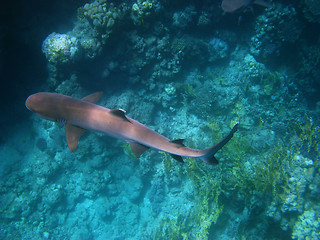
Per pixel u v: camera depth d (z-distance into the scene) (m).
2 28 10.20
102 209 13.56
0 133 14.08
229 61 13.02
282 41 11.84
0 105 13.57
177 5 10.66
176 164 11.00
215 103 11.19
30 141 14.34
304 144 8.57
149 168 11.93
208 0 11.02
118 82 11.11
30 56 11.82
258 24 11.66
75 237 13.61
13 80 12.66
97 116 3.89
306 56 12.45
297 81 13.02
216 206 8.64
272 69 13.29
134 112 11.01
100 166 12.55
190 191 11.16
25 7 10.50
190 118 11.81
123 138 4.01
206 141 10.51
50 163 13.39
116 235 13.46
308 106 13.17
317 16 10.88
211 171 9.22
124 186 13.54
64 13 10.96
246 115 11.09
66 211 14.08
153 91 11.59
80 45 9.24
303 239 7.30
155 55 10.62
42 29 10.98
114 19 9.00
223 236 8.68
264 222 8.02
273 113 11.45
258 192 7.88
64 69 10.09
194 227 9.44
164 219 11.37
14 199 13.34
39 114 3.89
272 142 9.59
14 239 13.00
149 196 12.52
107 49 10.14
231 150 9.32
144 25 9.98
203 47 11.92
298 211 7.58
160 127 11.30
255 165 8.62
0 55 10.65
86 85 10.79
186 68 12.32
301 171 7.76
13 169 13.68
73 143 4.02
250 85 12.27
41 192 13.50
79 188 13.99
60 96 3.95
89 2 10.16
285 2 11.15
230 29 12.55
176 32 11.10
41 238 13.22
